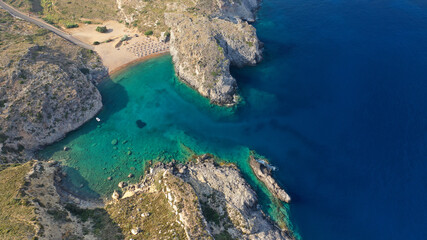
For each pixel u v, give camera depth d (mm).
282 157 75500
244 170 72875
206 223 55562
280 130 82375
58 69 88562
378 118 82188
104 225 58219
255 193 66938
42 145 78000
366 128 80062
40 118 78812
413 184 67375
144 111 90250
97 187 69750
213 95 90625
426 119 80250
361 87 92062
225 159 75625
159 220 57688
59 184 69000
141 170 73625
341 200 66062
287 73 100500
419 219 61719
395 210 63500
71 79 88500
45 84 83812
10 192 58500
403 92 88625
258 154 76438
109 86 99438
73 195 67125
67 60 99000
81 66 100312
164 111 90188
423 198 64812
